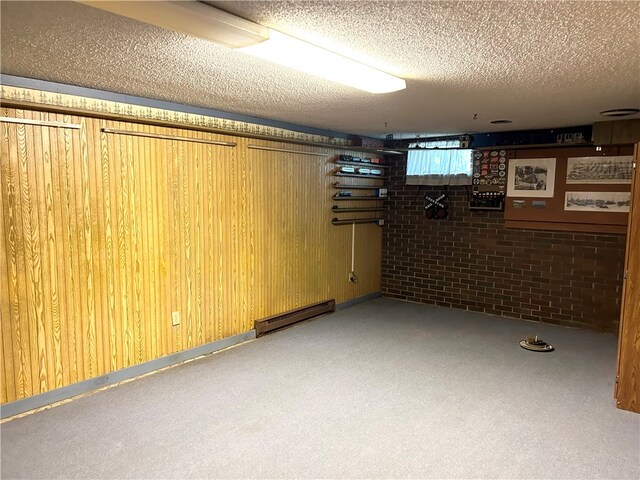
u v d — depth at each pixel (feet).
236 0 5.37
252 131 14.25
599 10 5.57
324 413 9.82
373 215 20.40
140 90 10.42
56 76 9.14
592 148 15.80
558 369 12.46
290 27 6.30
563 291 16.76
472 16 5.83
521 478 7.65
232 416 9.64
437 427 9.29
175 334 12.65
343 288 19.07
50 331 10.02
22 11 5.72
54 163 9.88
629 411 10.01
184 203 12.60
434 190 19.48
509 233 17.80
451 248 19.25
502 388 11.19
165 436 8.82
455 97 10.85
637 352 9.84
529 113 13.14
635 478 7.67
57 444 8.50
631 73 8.54
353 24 6.15
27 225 9.53
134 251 11.52
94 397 10.49
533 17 5.84
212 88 10.13
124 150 11.13
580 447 8.60
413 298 20.51
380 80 8.58
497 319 17.61
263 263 15.20
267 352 13.65
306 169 16.62
